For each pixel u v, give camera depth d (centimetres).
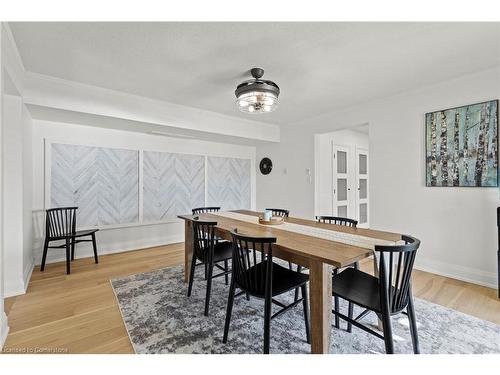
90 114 292
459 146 270
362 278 177
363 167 561
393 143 325
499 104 244
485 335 178
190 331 184
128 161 396
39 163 322
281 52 214
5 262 236
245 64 236
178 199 452
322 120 418
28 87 252
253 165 568
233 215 300
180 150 453
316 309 147
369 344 171
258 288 165
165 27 180
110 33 187
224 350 164
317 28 182
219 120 407
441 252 286
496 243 249
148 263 335
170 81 274
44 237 327
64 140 340
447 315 203
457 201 274
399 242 173
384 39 196
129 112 316
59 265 323
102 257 360
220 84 283
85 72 253
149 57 222
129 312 210
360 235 193
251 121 453
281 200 505
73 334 180
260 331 185
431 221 293
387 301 137
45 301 228
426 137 295
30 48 207
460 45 205
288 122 469
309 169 446
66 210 325
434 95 287
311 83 282
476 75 257
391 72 255
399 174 320
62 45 203
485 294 238
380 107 338
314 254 146
